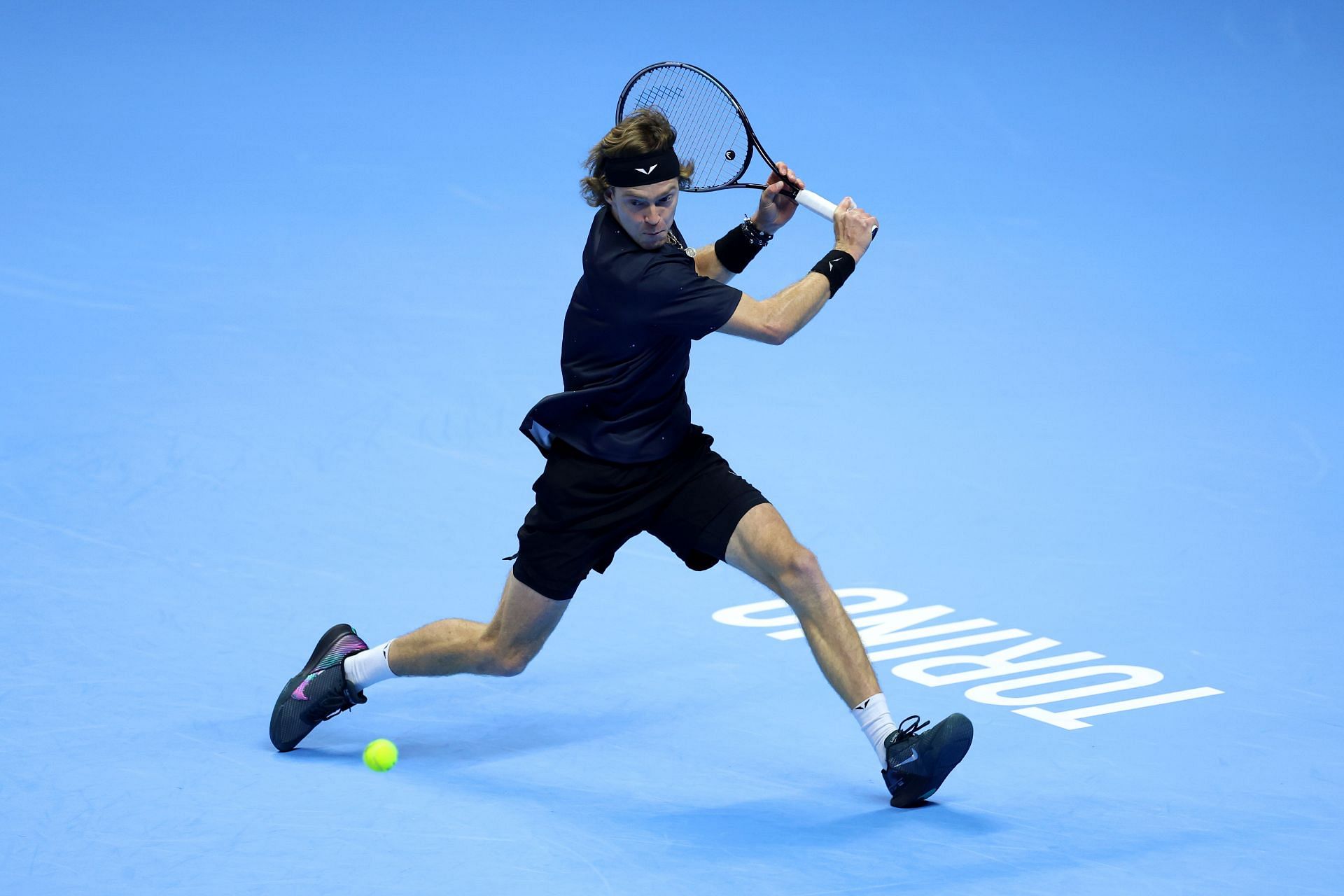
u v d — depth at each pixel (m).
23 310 40.59
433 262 46.31
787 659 22.81
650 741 20.30
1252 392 35.88
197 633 23.28
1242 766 19.41
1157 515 28.47
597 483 18.53
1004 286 44.91
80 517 27.67
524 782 19.06
